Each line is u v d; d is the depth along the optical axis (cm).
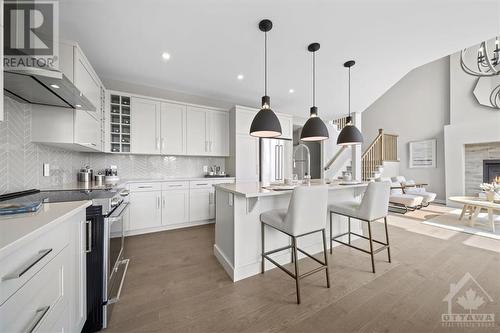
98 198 136
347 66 277
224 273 197
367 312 144
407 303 154
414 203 452
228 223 202
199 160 410
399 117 677
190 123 369
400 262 220
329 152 563
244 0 165
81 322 117
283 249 202
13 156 158
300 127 591
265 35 206
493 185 356
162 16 181
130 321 135
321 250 247
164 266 211
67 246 100
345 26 198
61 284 94
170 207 330
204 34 208
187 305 151
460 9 177
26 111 172
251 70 289
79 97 161
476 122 496
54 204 112
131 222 299
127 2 164
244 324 133
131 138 320
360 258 230
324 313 143
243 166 393
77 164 280
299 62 268
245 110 396
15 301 65
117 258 171
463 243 276
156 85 345
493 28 202
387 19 189
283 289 172
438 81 592
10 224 77
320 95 386
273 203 217
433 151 595
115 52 241
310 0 166
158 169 370
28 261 71
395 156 673
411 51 243
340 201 272
